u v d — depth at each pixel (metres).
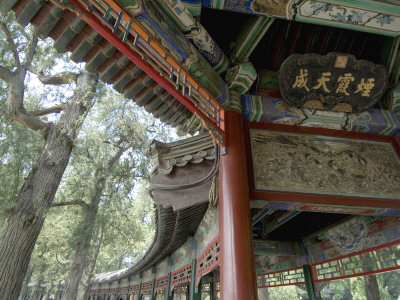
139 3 2.96
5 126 9.88
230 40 4.98
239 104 4.81
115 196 18.47
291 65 4.59
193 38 4.00
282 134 5.01
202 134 5.12
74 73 11.93
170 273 12.81
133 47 2.83
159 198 4.87
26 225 8.47
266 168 4.55
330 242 8.98
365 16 3.84
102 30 2.43
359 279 23.08
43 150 10.00
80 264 15.38
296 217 9.93
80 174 14.45
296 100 4.90
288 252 10.04
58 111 11.73
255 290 3.31
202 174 4.92
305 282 9.79
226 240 3.65
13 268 7.92
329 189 4.52
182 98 3.44
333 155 4.94
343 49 5.44
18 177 9.56
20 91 9.57
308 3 3.65
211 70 4.36
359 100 4.93
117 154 17.64
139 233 22.41
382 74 4.71
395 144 5.32
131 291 23.50
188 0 3.60
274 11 3.78
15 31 9.99
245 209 3.84
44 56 11.65
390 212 4.76
